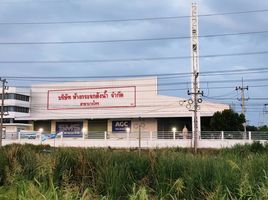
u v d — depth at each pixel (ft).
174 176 30.63
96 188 30.94
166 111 233.76
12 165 36.40
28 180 32.81
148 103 239.09
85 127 250.98
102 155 34.19
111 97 247.09
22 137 208.03
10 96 271.90
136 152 35.78
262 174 28.30
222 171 28.07
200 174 28.76
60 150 36.27
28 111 271.49
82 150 35.94
